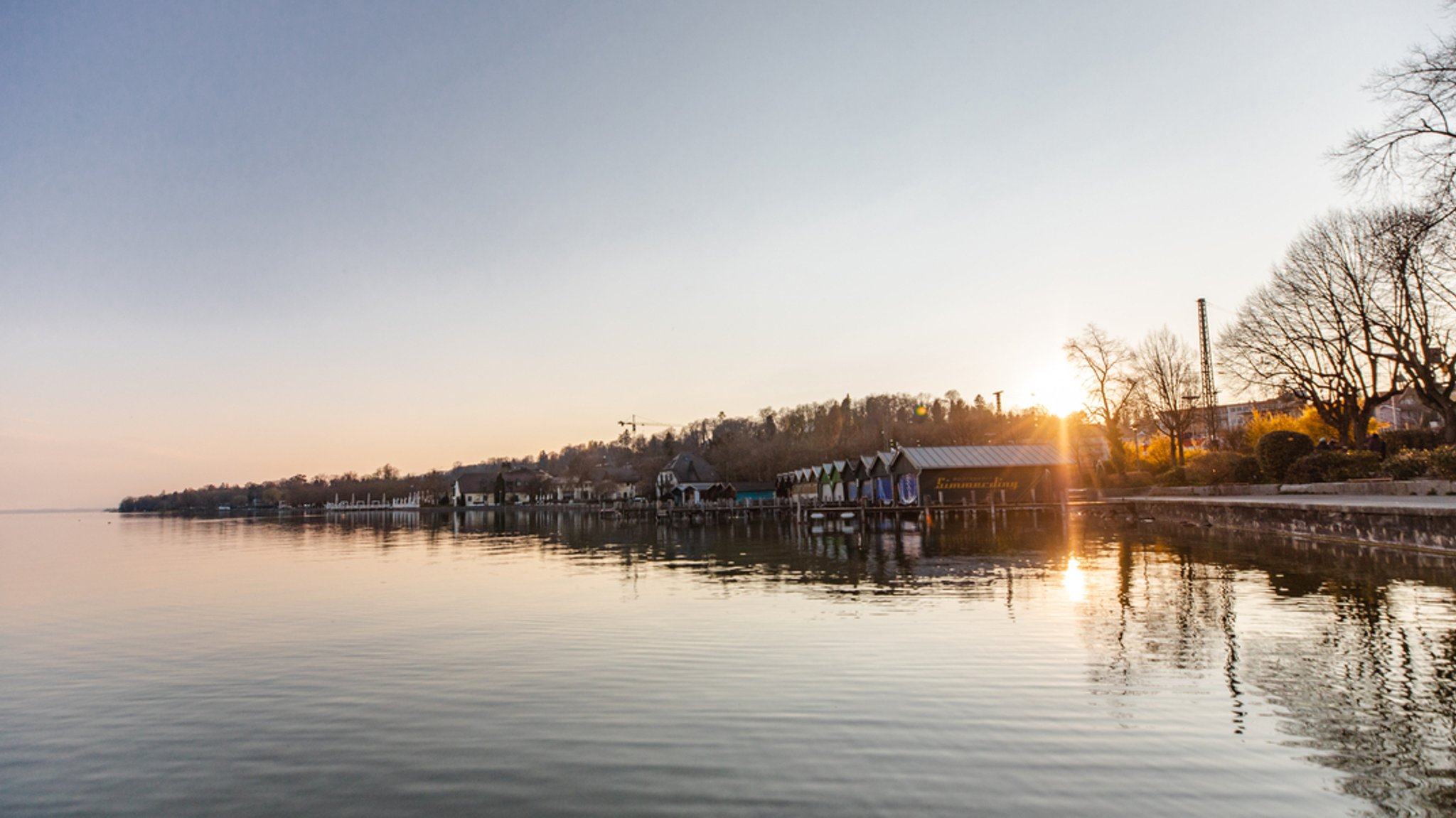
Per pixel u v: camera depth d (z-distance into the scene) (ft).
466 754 32.55
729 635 54.08
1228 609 55.62
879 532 167.32
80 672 50.19
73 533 325.01
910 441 366.02
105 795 30.01
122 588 99.04
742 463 392.06
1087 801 25.85
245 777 31.17
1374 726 31.65
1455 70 69.36
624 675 43.98
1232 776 27.40
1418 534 76.59
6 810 28.96
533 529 252.01
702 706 37.58
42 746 35.65
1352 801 25.29
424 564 123.75
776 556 116.06
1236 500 124.06
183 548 190.39
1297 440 151.02
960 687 39.06
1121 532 134.00
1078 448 250.16
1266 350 165.37
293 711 39.63
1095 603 61.11
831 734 32.99
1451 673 38.22
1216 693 36.55
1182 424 218.59
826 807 26.16
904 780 28.02
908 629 53.57
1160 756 29.32
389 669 47.78
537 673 45.34
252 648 56.13
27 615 76.38
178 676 48.26
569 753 32.12
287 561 139.85
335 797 29.01
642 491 437.58
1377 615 51.26
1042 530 148.25
